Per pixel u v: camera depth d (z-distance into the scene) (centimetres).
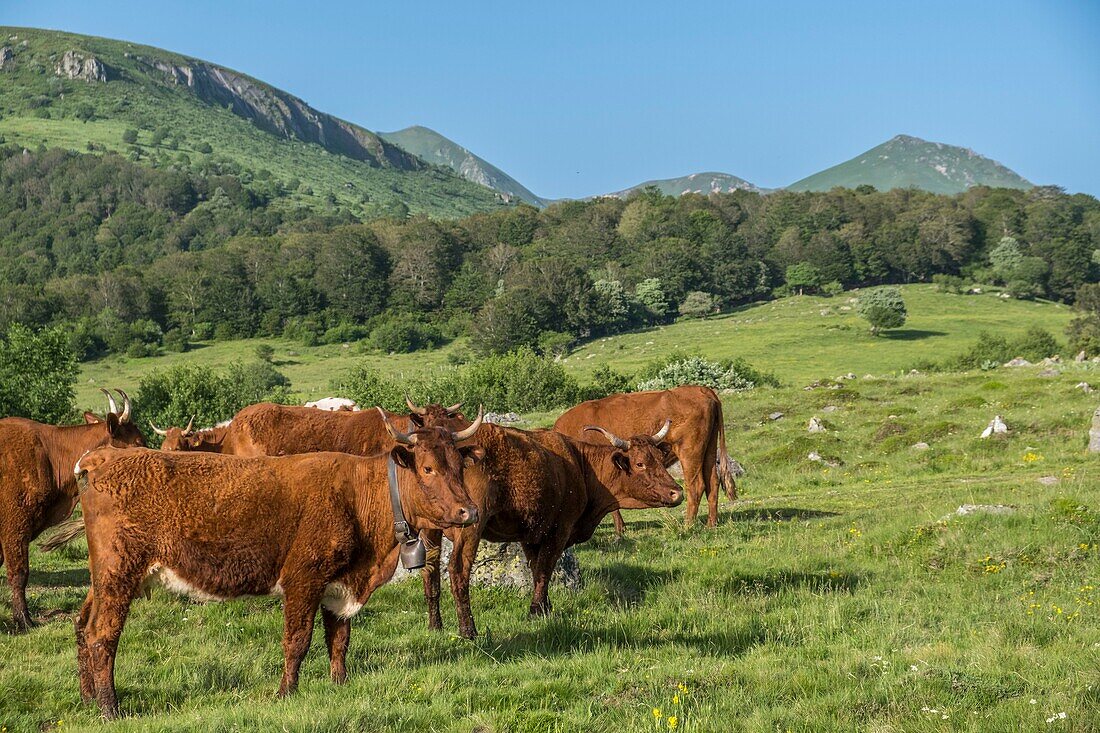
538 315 13800
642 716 729
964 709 732
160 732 719
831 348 11694
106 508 803
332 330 15438
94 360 13700
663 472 1227
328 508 837
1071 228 18725
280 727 711
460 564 1062
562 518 1164
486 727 720
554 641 1012
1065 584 1199
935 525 1517
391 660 949
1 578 1358
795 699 785
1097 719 683
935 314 14438
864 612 1120
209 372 5684
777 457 3162
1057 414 3100
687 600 1214
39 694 873
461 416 1188
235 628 1094
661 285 16050
